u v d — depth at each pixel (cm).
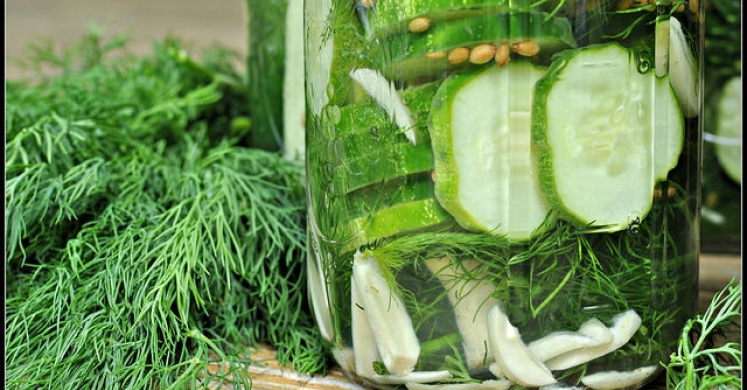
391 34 43
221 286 51
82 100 59
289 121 58
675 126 45
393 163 43
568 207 43
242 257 51
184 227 49
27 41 90
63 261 51
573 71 42
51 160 53
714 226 61
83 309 48
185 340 47
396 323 44
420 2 42
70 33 93
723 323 47
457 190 43
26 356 48
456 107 42
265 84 59
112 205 51
